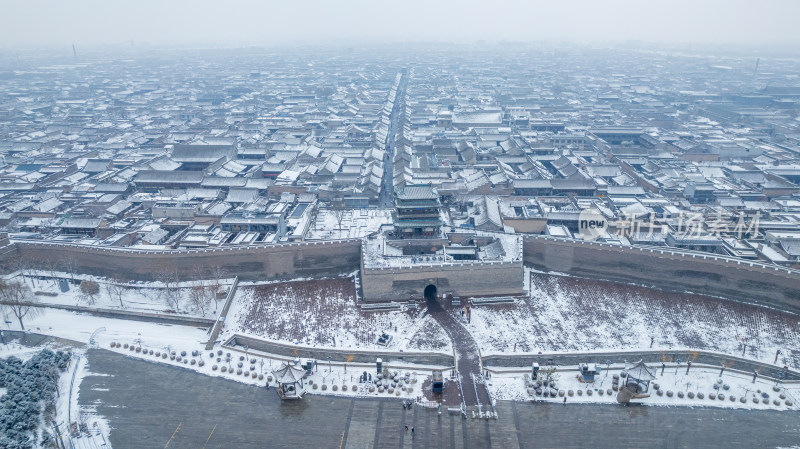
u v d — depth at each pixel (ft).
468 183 497.46
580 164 563.48
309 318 323.37
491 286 345.10
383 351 290.15
